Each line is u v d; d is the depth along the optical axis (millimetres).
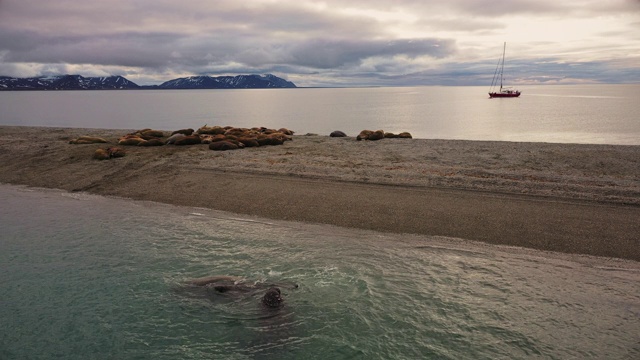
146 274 8289
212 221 11391
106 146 20969
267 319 6641
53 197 14031
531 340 6109
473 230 10188
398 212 11398
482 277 8016
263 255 9109
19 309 7090
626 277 7922
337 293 7422
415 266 8508
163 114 58781
